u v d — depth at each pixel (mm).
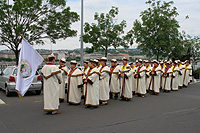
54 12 17328
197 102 10125
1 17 15641
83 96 10758
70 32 18047
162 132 5688
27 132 5609
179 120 6883
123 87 10414
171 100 10625
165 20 18484
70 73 9258
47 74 7336
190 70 17391
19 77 7965
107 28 16531
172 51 19922
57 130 5766
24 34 16703
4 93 12477
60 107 8750
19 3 16094
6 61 35750
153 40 18094
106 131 5703
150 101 10312
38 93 11977
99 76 8648
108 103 9742
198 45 26250
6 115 7359
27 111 7973
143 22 19141
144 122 6598
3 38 16969
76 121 6641
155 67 12508
